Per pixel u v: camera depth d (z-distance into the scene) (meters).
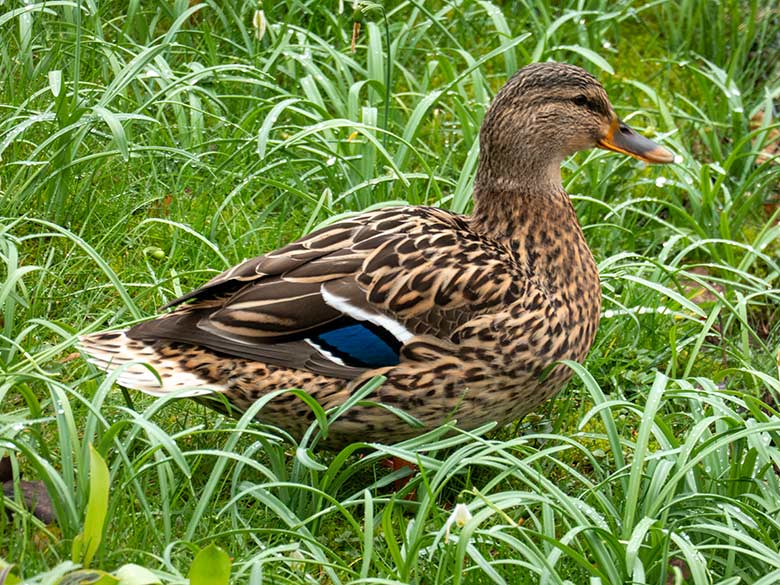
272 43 12.60
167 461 7.52
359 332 8.27
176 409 8.95
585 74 9.48
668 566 7.43
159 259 10.39
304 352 8.20
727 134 13.71
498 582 6.92
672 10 15.73
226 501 8.20
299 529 7.50
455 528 7.45
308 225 10.23
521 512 8.21
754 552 7.27
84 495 7.29
